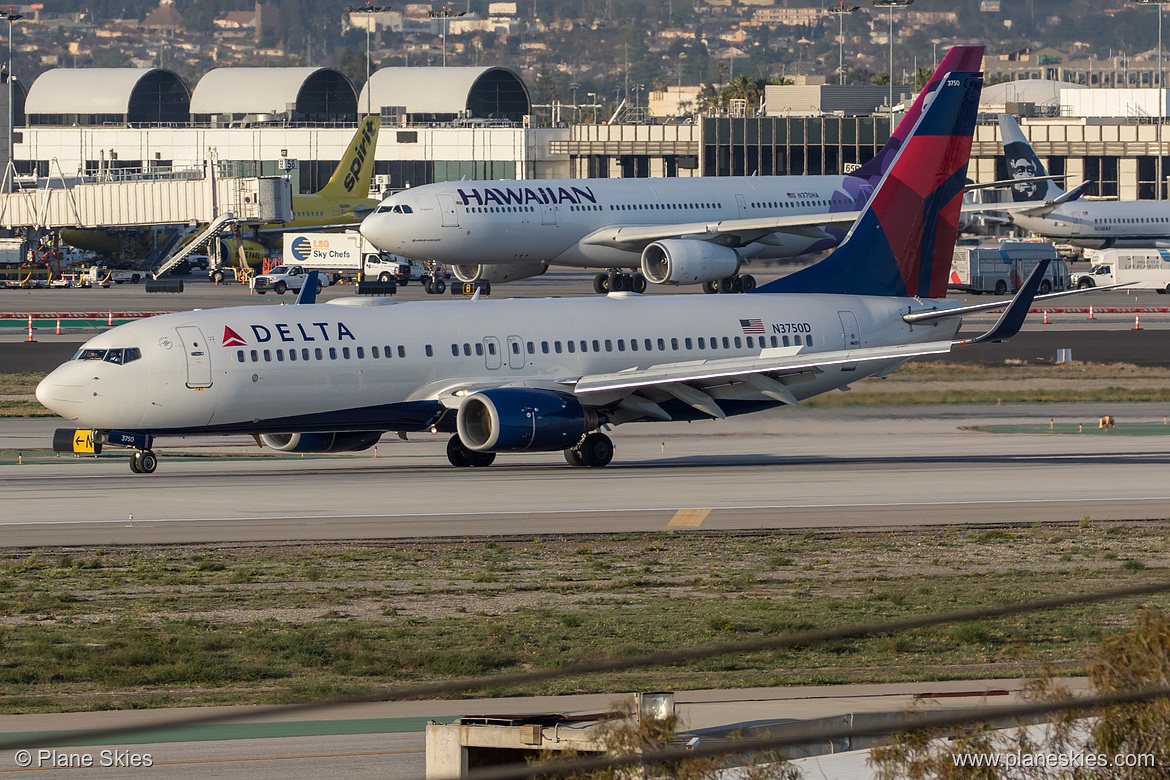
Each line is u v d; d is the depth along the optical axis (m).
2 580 117.06
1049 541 137.12
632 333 193.38
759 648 51.22
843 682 85.94
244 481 171.00
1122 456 195.62
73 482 169.00
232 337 172.62
